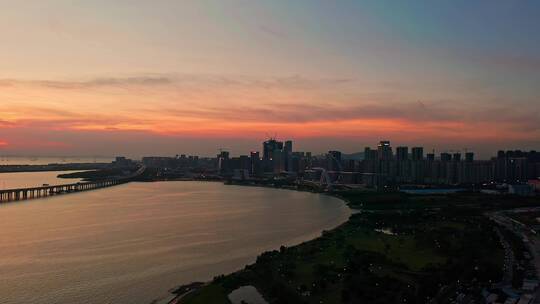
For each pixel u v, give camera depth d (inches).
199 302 7716.5
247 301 7652.6
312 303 7598.4
